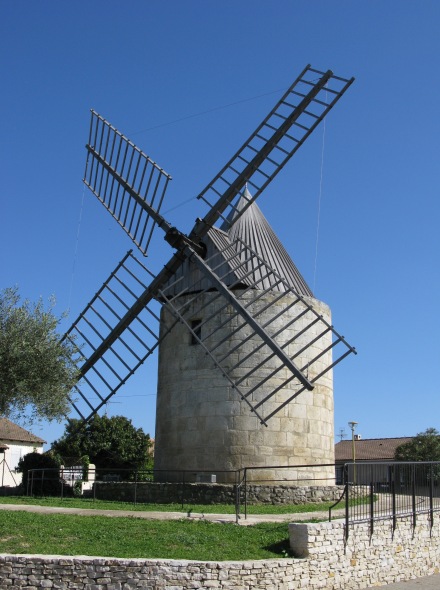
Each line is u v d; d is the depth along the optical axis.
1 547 14.52
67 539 15.24
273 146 23.97
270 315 24.91
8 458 50.34
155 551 14.81
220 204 24.42
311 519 18.05
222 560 14.67
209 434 24.45
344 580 16.42
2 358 19.92
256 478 23.73
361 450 69.31
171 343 26.25
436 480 21.28
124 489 24.08
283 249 27.22
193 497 23.12
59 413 21.05
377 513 18.36
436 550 20.27
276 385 24.44
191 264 25.12
